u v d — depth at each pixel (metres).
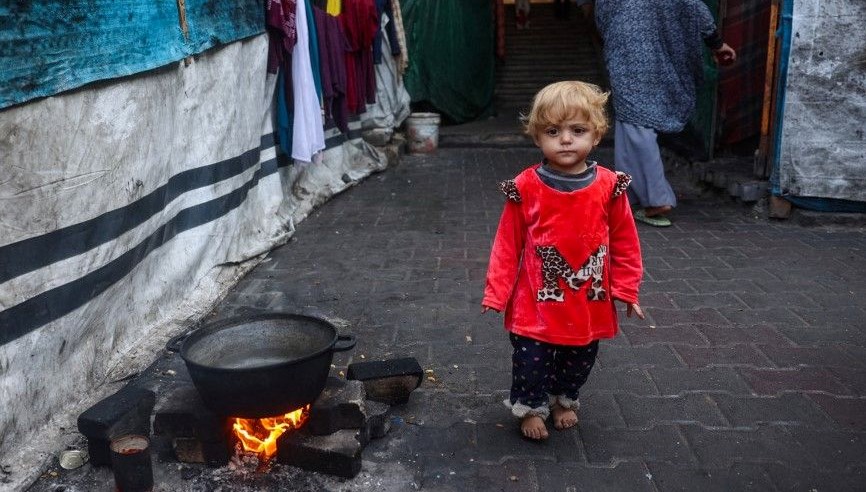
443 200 6.95
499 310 2.52
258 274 4.70
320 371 2.42
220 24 4.25
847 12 5.32
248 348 2.66
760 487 2.41
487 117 12.81
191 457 2.54
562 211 2.41
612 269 2.59
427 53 10.74
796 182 5.75
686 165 7.82
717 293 4.29
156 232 3.61
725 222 5.97
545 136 2.39
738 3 7.02
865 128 5.51
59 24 2.65
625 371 3.27
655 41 5.53
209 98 4.19
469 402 3.00
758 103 7.21
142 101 3.31
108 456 2.50
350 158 8.01
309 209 6.33
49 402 2.71
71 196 2.77
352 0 7.17
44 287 2.64
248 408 2.32
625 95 5.65
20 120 2.48
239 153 4.66
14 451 2.52
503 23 13.75
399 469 2.52
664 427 2.79
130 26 3.17
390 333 3.71
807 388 3.10
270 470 2.51
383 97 8.81
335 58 6.56
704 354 3.44
